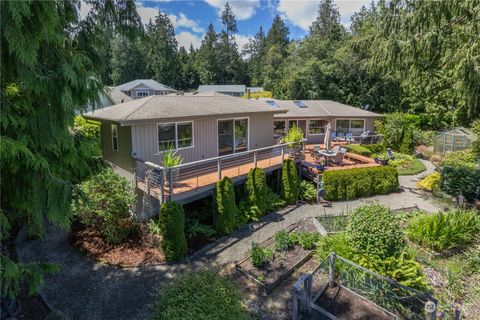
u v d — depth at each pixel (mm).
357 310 6188
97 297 6730
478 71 10320
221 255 8516
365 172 13305
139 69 63281
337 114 22375
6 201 5355
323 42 39688
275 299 6676
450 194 12992
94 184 8453
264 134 15031
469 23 10773
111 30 5938
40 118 4836
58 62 4816
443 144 20641
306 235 9023
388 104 32344
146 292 6906
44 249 8844
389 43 12906
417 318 5816
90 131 13516
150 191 9219
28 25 4266
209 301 6223
